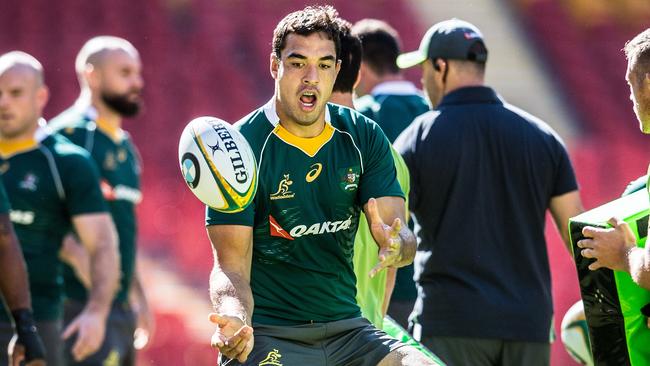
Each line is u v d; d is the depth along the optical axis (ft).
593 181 205.77
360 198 52.49
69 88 221.66
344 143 51.85
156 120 214.48
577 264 53.52
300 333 51.34
